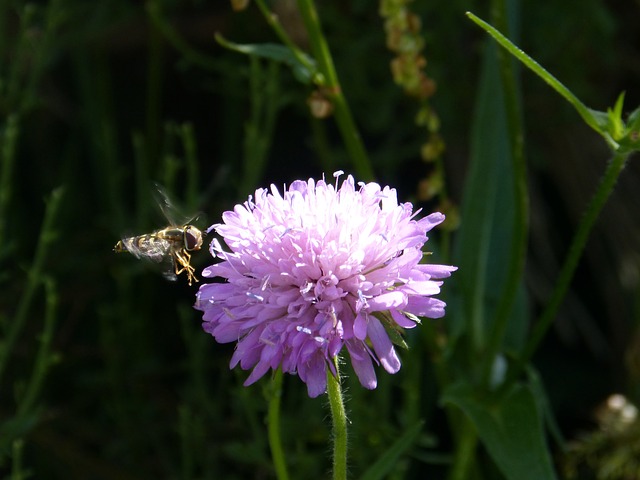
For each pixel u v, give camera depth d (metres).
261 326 0.09
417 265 0.09
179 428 0.17
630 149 0.11
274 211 0.10
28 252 0.20
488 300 0.15
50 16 0.17
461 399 0.13
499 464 0.12
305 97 0.19
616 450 0.17
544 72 0.10
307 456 0.15
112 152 0.19
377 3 0.19
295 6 0.17
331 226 0.09
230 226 0.10
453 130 0.20
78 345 0.20
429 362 0.17
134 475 0.18
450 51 0.20
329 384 0.10
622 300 0.19
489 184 0.14
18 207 0.20
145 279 0.19
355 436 0.14
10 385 0.19
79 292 0.20
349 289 0.09
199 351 0.17
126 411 0.18
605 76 0.20
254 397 0.16
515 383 0.13
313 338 0.09
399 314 0.09
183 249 0.11
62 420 0.19
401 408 0.18
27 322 0.19
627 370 0.18
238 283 0.09
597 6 0.19
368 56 0.20
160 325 0.20
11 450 0.15
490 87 0.15
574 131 0.19
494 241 0.15
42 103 0.20
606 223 0.19
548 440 0.18
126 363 0.19
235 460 0.16
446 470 0.18
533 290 0.19
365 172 0.14
